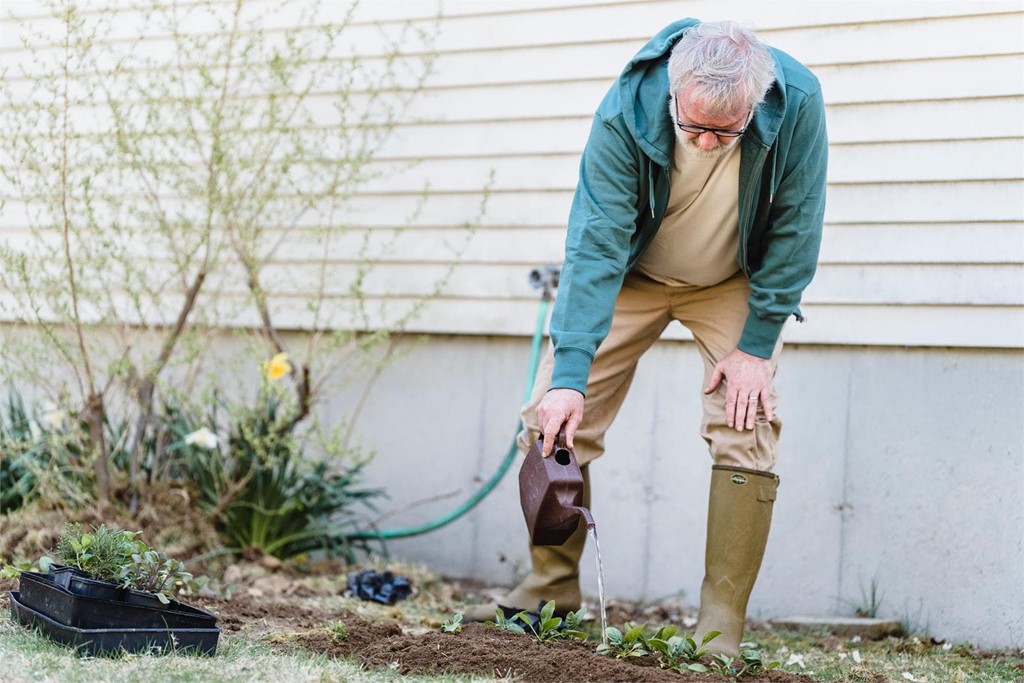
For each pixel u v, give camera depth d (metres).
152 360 4.91
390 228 5.22
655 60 3.26
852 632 4.29
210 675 2.86
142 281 4.93
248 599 4.16
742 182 3.23
